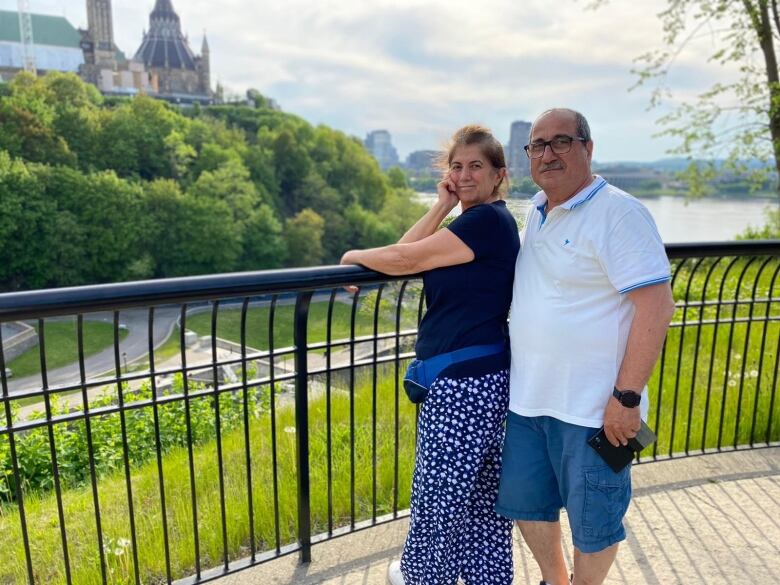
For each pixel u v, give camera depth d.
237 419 5.55
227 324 26.56
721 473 3.22
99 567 2.61
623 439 1.73
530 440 1.91
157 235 62.22
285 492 3.21
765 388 4.60
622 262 1.66
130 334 36.00
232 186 72.25
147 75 141.38
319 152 94.25
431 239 1.81
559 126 1.71
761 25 12.46
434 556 1.92
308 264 74.12
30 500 3.79
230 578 2.39
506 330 1.98
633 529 2.68
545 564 2.09
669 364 5.59
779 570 2.41
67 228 57.44
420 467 1.91
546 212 1.88
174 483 3.58
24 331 31.34
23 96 69.12
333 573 2.42
